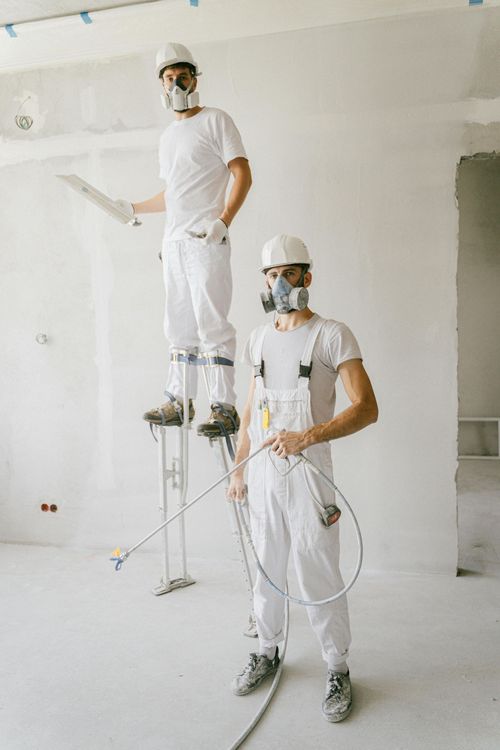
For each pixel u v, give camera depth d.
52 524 3.96
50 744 2.02
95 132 3.72
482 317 6.56
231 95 3.47
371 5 3.23
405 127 3.29
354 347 2.09
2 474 4.03
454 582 3.27
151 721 2.12
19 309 3.92
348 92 3.34
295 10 3.31
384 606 2.99
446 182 3.27
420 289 3.33
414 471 3.38
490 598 3.06
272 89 3.42
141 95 3.63
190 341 2.89
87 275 3.80
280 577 2.25
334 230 3.41
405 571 3.42
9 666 2.51
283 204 3.46
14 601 3.13
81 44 3.65
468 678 2.35
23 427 3.97
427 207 3.30
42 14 3.53
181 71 2.69
